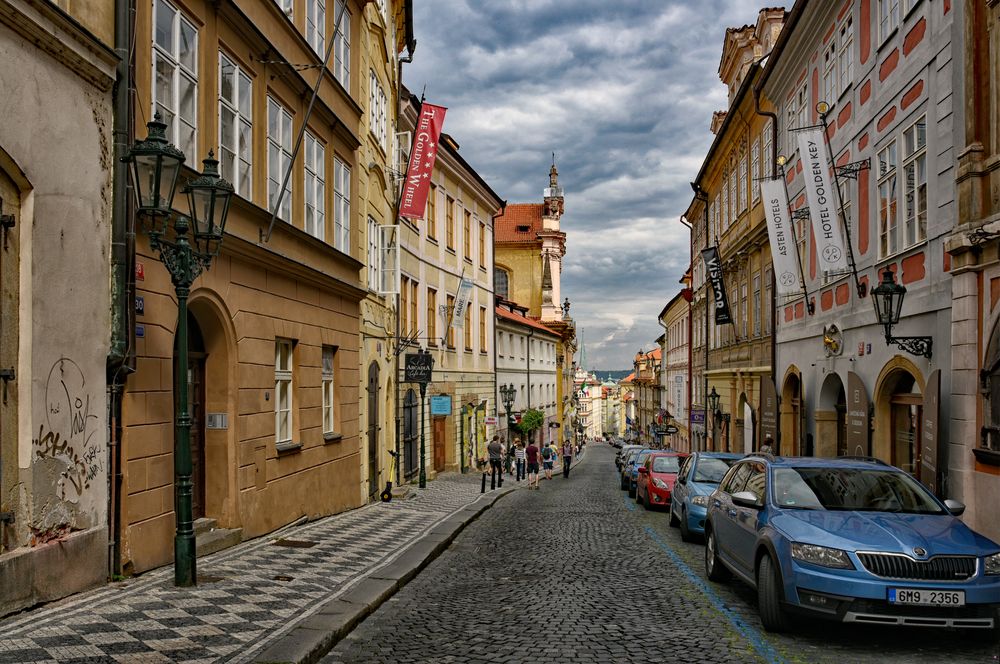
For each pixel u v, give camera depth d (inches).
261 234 464.4
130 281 325.4
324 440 589.9
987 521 429.7
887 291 508.7
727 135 1195.9
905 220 565.0
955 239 459.8
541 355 2169.0
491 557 473.7
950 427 474.3
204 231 314.5
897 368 569.9
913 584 258.5
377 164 778.8
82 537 300.5
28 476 273.6
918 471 555.2
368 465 736.3
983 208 448.5
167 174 293.7
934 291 507.2
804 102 839.1
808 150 632.4
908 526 286.7
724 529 369.4
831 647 267.7
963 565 262.8
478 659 256.5
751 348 1093.8
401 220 960.9
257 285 462.9
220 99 417.7
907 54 560.4
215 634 259.8
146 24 344.5
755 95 999.0
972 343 452.8
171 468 369.7
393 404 895.1
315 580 357.7
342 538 485.7
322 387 587.2
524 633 289.1
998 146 436.1
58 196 288.7
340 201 636.7
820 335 773.9
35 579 273.7
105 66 314.8
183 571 322.3
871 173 637.9
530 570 425.7
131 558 332.2
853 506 313.7
